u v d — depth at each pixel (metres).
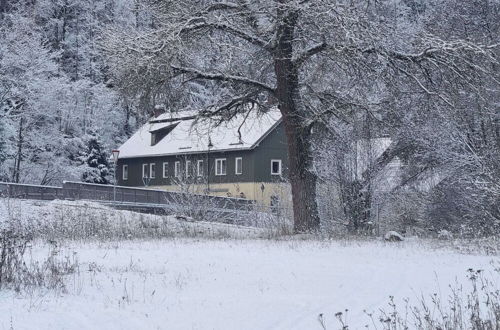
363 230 27.48
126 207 47.00
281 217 31.75
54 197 43.81
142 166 74.69
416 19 33.19
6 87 55.75
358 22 23.03
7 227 23.83
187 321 8.62
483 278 12.58
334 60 24.67
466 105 28.39
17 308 8.66
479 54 24.89
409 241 22.44
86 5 73.25
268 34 25.53
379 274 13.35
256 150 65.81
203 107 28.47
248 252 17.45
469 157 28.25
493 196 25.84
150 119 28.69
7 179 59.56
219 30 25.92
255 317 8.94
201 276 12.59
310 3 23.19
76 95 66.12
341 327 8.27
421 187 31.98
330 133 28.55
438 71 25.00
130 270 13.01
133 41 24.92
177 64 26.02
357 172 28.94
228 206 45.31
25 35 59.28
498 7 30.56
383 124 27.02
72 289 10.36
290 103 26.66
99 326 8.11
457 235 26.70
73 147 67.69
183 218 34.22
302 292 10.99
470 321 8.16
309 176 27.02
